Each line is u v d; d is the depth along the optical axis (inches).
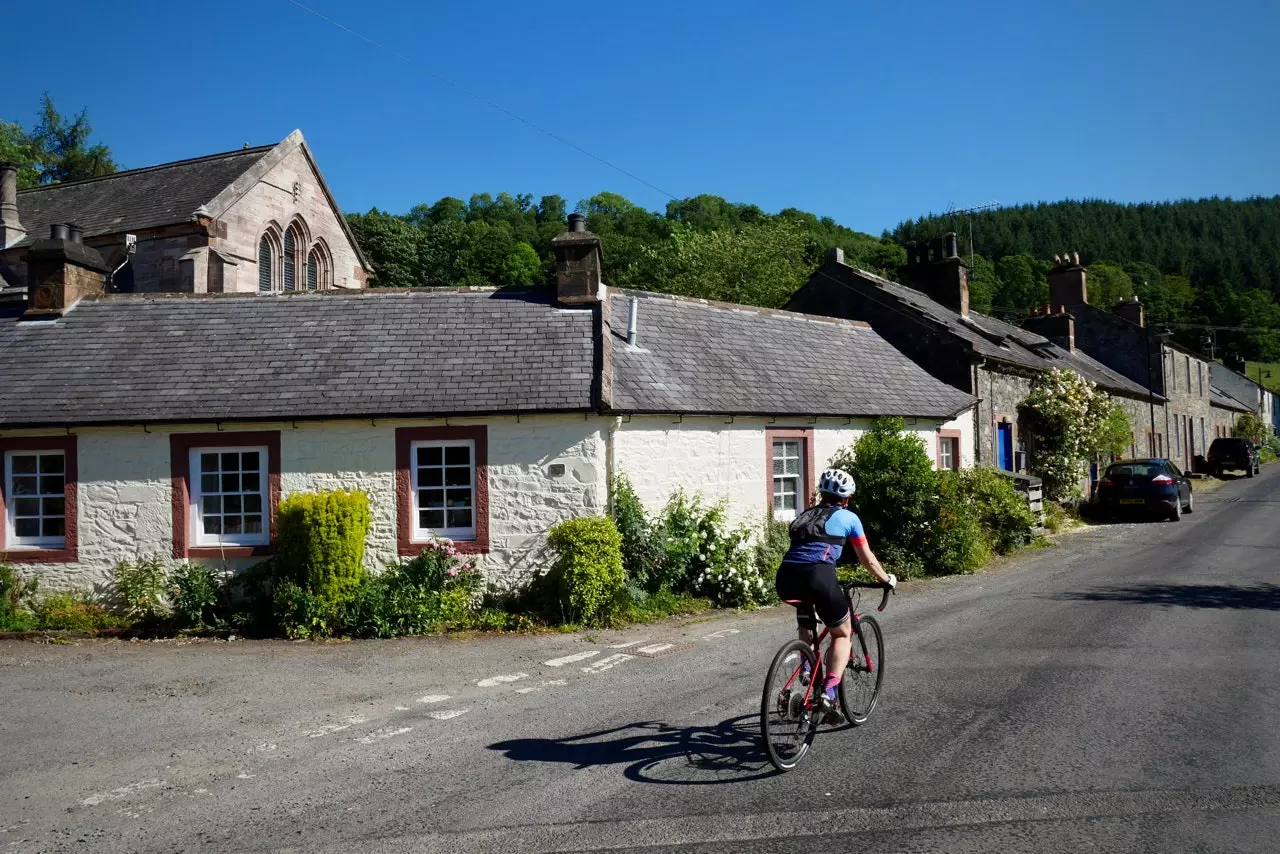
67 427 456.1
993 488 650.2
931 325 811.4
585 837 178.1
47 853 177.6
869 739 234.7
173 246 984.3
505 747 238.4
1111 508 877.2
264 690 307.1
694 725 253.4
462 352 495.8
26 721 271.7
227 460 467.5
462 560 449.7
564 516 452.8
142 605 442.3
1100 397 958.4
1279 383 2972.4
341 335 514.3
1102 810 184.2
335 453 457.1
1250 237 4569.4
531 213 3440.0
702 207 2864.2
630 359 516.4
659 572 461.7
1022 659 318.7
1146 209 4877.0
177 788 212.8
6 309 573.3
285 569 428.5
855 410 614.5
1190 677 288.4
